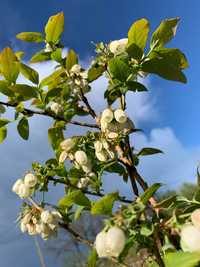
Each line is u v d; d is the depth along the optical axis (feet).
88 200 0.47
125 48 0.56
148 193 0.40
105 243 0.38
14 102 0.62
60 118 0.62
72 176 0.59
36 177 0.58
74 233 0.56
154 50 0.55
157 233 0.40
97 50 0.59
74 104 0.63
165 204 0.40
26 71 0.61
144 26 0.53
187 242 0.36
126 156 0.55
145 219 0.40
